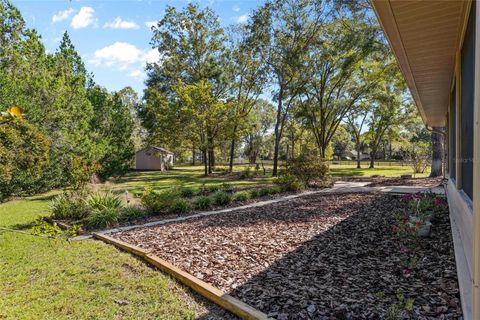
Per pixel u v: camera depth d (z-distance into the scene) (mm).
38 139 7000
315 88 18906
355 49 15719
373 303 2379
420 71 4445
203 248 4160
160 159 28359
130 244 4504
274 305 2441
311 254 3709
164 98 19203
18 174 10391
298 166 12164
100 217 6012
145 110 22312
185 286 3049
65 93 13906
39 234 4555
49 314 2553
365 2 12688
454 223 4598
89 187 7781
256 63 19109
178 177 19422
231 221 5996
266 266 3367
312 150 12836
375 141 26078
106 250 4320
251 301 2541
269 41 16781
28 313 2566
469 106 3014
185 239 4688
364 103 19766
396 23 2799
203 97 17391
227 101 19109
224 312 2516
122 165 17234
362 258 3473
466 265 2836
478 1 1367
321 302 2441
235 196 8805
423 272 2949
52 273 3461
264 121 35125
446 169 9297
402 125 23766
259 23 16422
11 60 12195
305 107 19438
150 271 3486
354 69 17281
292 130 26344
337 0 13758
